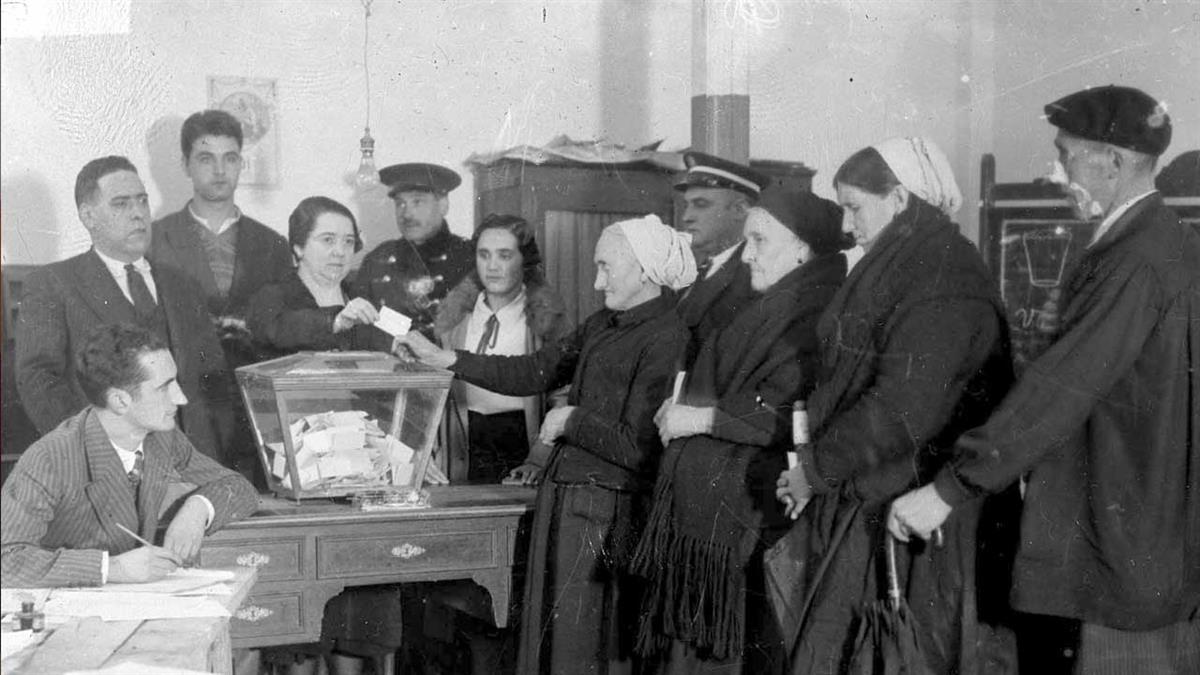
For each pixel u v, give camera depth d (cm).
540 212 466
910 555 339
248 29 450
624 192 471
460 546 414
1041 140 470
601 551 404
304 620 397
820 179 483
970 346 347
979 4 487
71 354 427
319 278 452
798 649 345
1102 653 335
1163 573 328
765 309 393
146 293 434
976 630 339
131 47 441
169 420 354
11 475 331
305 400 417
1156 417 329
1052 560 332
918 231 362
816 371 379
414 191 460
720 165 466
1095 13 465
